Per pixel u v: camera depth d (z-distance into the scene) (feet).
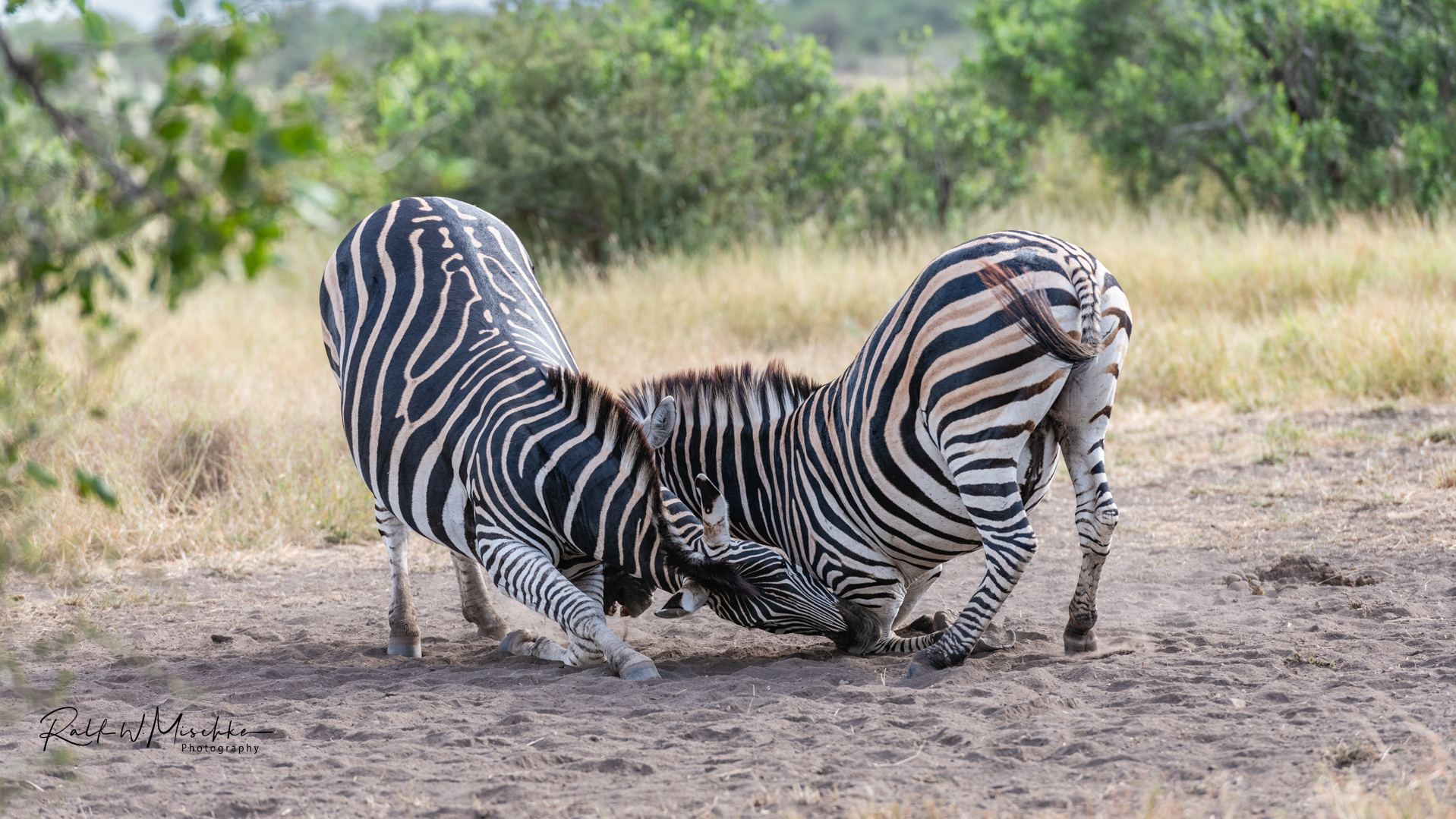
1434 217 89.86
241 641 36.01
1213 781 21.66
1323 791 20.40
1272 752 22.97
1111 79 119.03
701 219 99.66
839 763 23.65
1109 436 58.80
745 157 100.42
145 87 10.98
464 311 33.60
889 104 114.62
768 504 33.65
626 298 84.58
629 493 30.07
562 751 24.79
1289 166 100.63
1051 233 94.84
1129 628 33.88
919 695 27.68
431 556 46.85
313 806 22.30
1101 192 123.24
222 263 11.50
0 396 14.23
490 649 35.45
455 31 104.99
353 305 35.06
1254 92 109.29
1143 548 43.09
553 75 100.63
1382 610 33.42
